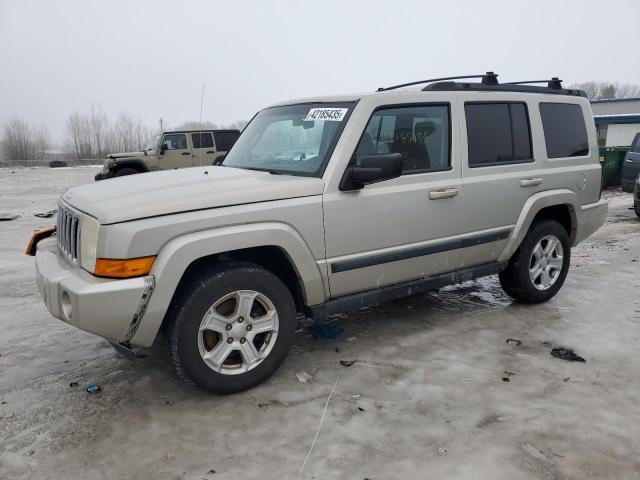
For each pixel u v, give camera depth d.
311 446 2.78
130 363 3.76
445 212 4.05
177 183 3.38
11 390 3.38
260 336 3.50
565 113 5.00
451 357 3.84
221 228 3.10
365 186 3.64
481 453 2.71
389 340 4.16
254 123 4.61
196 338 3.11
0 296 5.37
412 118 3.92
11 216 11.00
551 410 3.11
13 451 2.74
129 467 2.62
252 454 2.72
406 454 2.71
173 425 2.98
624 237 8.30
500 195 4.37
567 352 3.91
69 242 3.25
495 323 4.51
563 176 4.86
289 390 3.37
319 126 3.81
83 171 31.56
